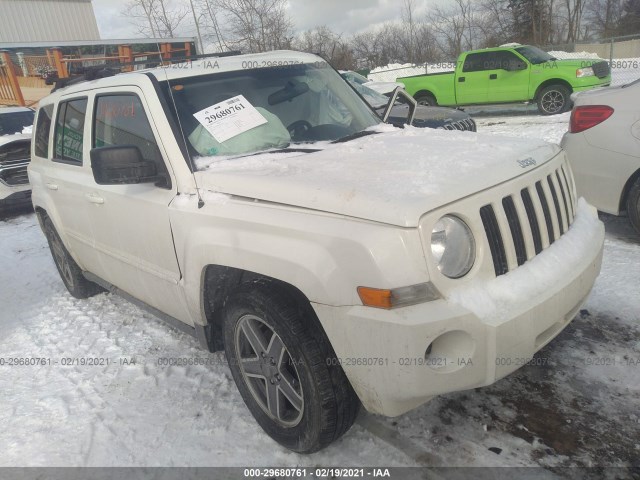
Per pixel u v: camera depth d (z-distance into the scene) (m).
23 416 3.04
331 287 1.98
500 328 1.94
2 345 4.03
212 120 2.90
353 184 2.14
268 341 2.45
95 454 2.65
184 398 3.03
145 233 2.95
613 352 2.92
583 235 2.55
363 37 31.81
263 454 2.50
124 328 4.06
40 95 16.52
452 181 2.09
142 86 2.95
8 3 24.06
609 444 2.29
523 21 34.31
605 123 4.25
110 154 2.60
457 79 13.68
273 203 2.26
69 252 4.34
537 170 2.41
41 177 4.36
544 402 2.59
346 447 2.46
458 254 1.98
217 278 2.64
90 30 26.80
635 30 33.31
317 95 3.44
